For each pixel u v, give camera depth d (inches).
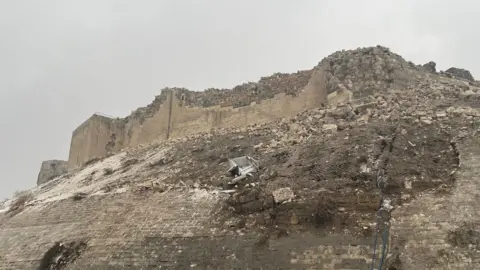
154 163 1366.9
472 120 1013.8
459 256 703.1
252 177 1052.5
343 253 766.5
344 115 1250.0
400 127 1063.6
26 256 1075.3
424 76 1454.2
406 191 837.2
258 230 869.2
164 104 1806.1
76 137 2003.0
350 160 970.7
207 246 884.0
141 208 1066.1
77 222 1114.7
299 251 797.2
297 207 856.9
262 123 1512.1
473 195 792.3
